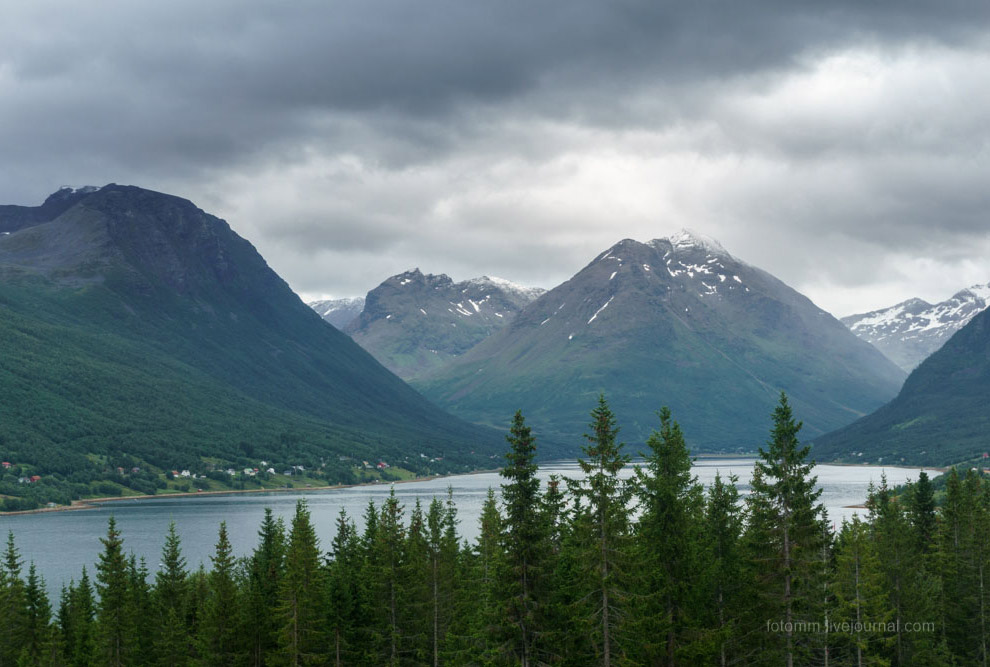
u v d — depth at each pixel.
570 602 74.19
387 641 96.25
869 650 93.25
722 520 81.12
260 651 100.31
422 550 99.56
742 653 77.62
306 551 96.69
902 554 99.38
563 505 81.25
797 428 73.00
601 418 70.69
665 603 71.88
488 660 72.88
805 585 74.75
